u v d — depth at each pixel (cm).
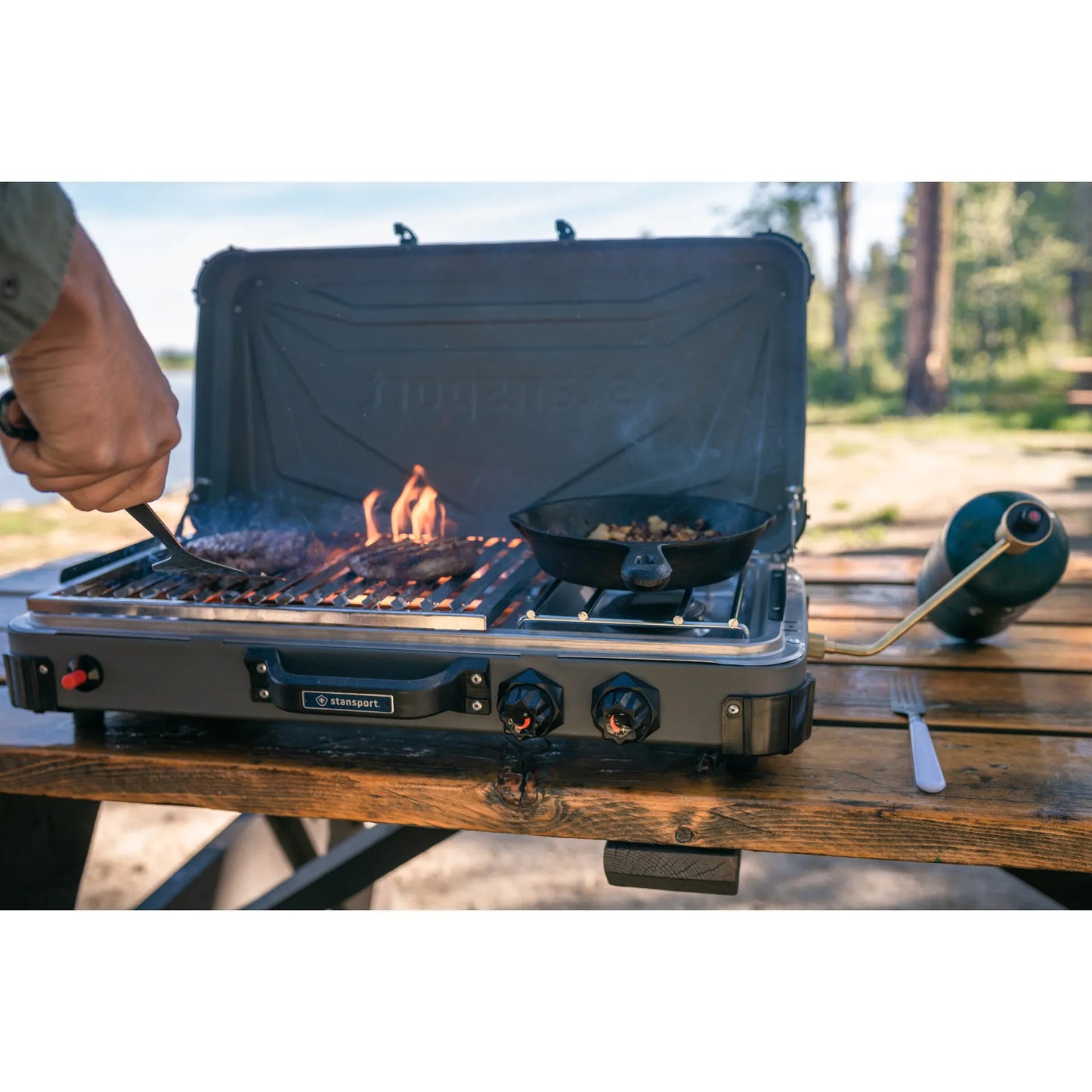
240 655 127
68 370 82
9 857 162
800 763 134
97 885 307
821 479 1067
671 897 303
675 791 125
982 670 168
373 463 190
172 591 141
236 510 191
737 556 129
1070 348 1811
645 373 178
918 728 140
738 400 174
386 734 145
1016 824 117
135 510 124
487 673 121
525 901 301
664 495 162
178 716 152
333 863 183
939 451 1191
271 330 188
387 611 125
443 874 319
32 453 88
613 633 123
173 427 94
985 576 162
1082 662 171
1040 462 1100
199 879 200
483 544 177
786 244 166
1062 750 137
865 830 121
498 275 179
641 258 173
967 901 295
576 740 142
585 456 183
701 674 116
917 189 1455
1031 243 1869
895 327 1867
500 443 186
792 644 122
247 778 134
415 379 187
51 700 135
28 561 825
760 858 326
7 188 74
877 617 199
